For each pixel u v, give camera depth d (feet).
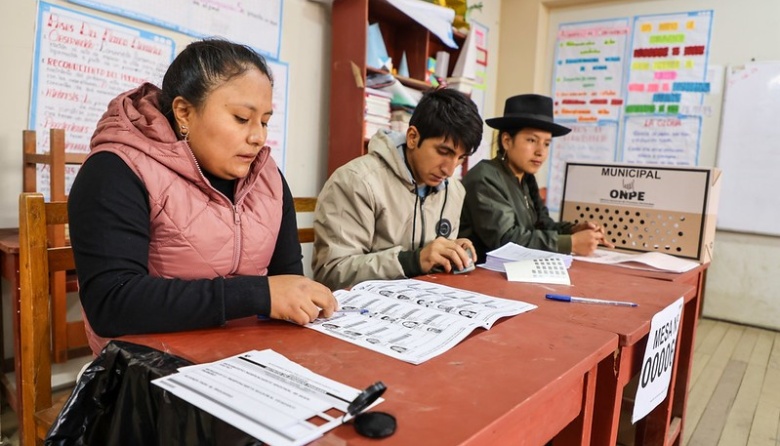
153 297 2.36
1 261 5.41
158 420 1.82
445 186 5.12
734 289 11.39
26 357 3.19
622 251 6.09
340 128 8.98
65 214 3.33
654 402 3.60
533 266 4.27
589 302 3.44
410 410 1.70
